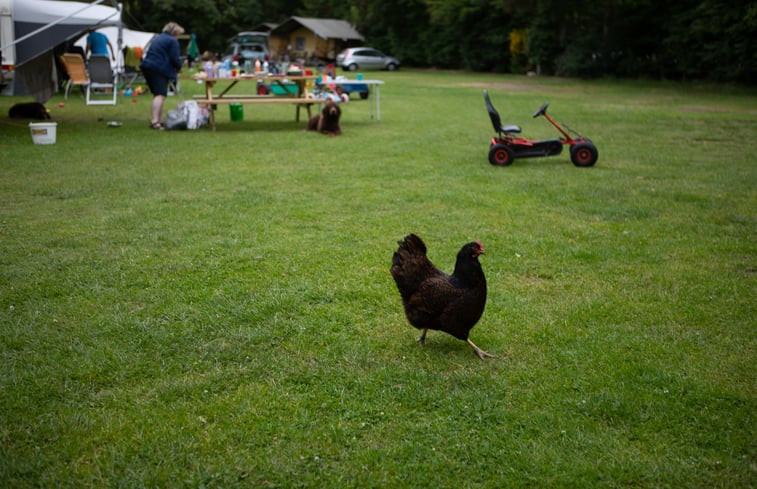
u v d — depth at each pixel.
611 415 3.40
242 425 3.28
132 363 3.90
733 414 3.41
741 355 4.06
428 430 3.28
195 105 13.80
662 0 35.19
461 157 10.97
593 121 16.59
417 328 4.22
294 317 4.59
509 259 5.84
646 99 24.08
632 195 8.31
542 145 10.29
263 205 7.49
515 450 3.12
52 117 14.84
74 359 3.91
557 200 8.02
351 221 6.92
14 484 2.80
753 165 10.51
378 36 54.66
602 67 37.97
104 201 7.55
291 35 55.69
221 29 58.59
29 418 3.30
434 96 24.28
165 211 7.14
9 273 5.20
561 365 3.97
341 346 4.18
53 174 8.88
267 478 2.90
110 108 17.03
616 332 4.40
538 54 40.94
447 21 46.69
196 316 4.55
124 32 24.31
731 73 31.14
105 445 3.11
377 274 5.39
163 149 11.11
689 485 2.86
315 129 13.84
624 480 2.90
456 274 3.94
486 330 4.45
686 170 10.08
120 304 4.73
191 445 3.10
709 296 5.03
